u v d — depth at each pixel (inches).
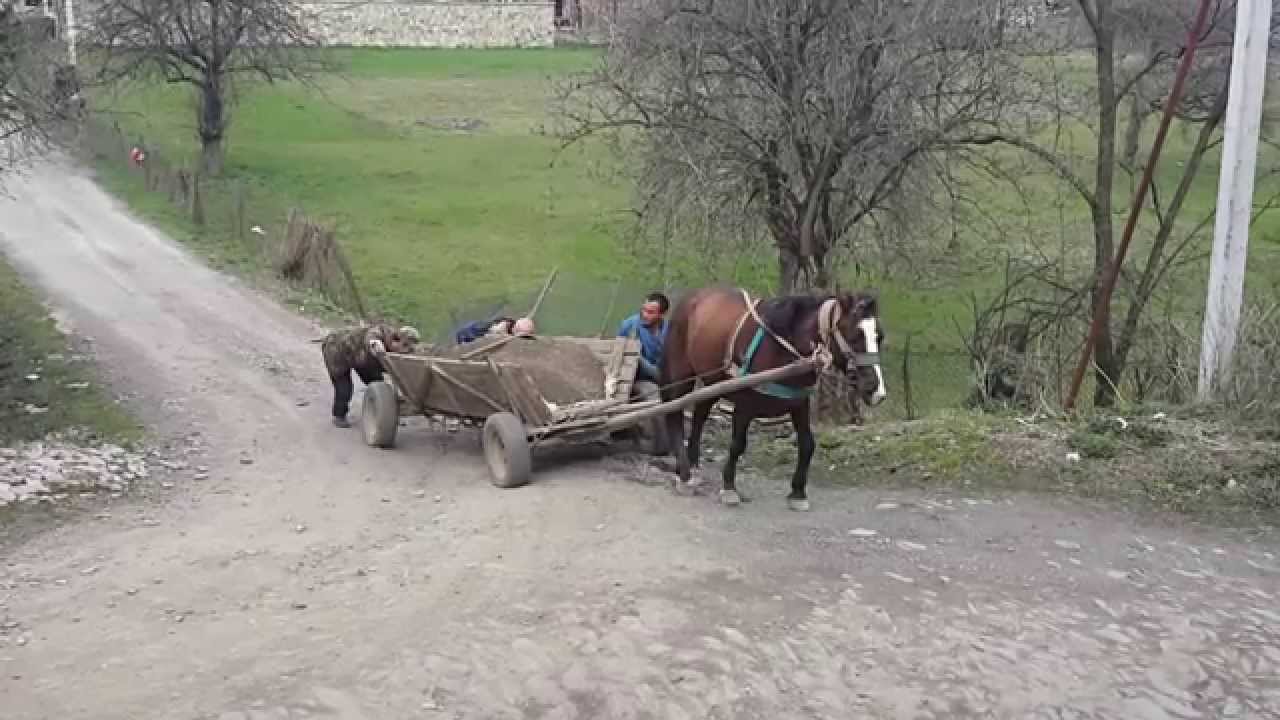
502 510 386.6
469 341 519.5
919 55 629.9
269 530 378.9
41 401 539.2
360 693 271.9
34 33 756.6
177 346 678.5
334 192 1488.7
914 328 908.6
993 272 944.3
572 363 466.0
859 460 436.1
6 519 385.4
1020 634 302.4
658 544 354.3
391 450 480.1
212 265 951.0
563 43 3171.8
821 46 641.6
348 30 3036.4
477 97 2345.0
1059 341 570.9
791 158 674.8
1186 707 273.6
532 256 1160.8
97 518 392.2
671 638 295.6
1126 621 311.3
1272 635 304.5
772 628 301.6
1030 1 660.7
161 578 336.8
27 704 266.8
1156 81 1032.2
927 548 355.6
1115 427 435.8
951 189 695.7
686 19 658.8
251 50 1550.2
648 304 475.8
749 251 754.8
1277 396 446.0
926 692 276.5
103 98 1987.0
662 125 686.5
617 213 1314.0
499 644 292.5
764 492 406.9
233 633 300.7
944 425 456.4
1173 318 575.2
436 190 1519.4
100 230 1086.4
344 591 326.3
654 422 448.8
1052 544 359.9
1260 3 441.7
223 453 475.8
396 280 1048.8
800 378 368.5
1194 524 378.9
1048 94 676.1
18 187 1284.4
